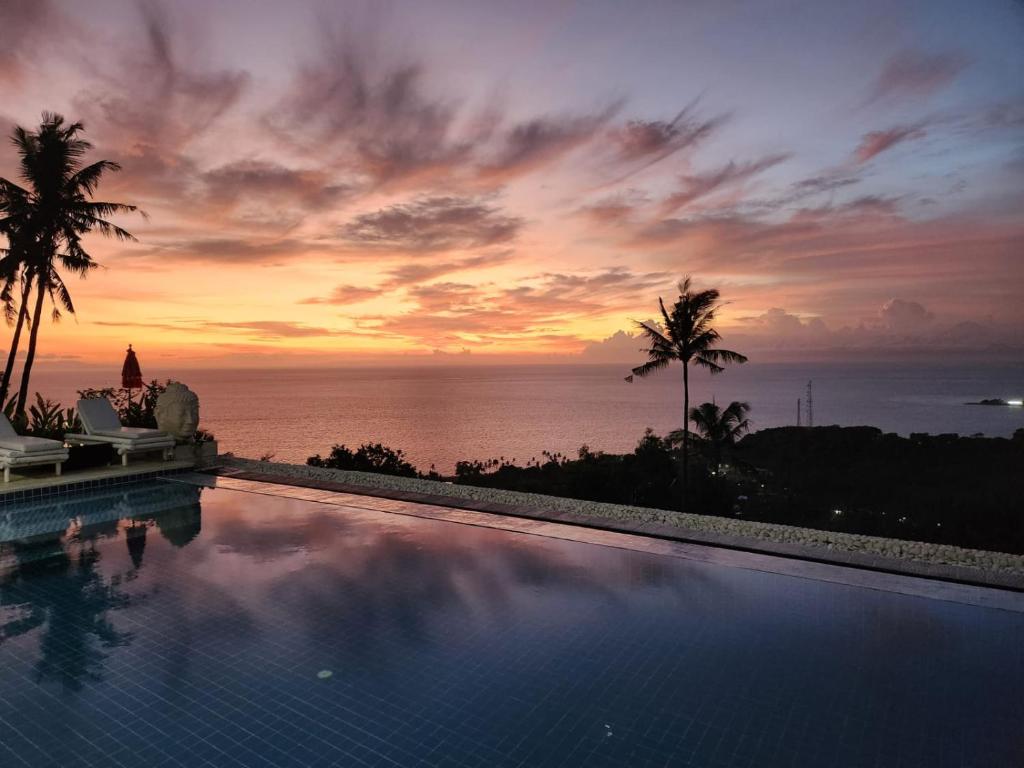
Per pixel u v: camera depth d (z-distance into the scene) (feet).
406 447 323.78
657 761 8.35
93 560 17.22
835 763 8.29
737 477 101.35
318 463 89.40
